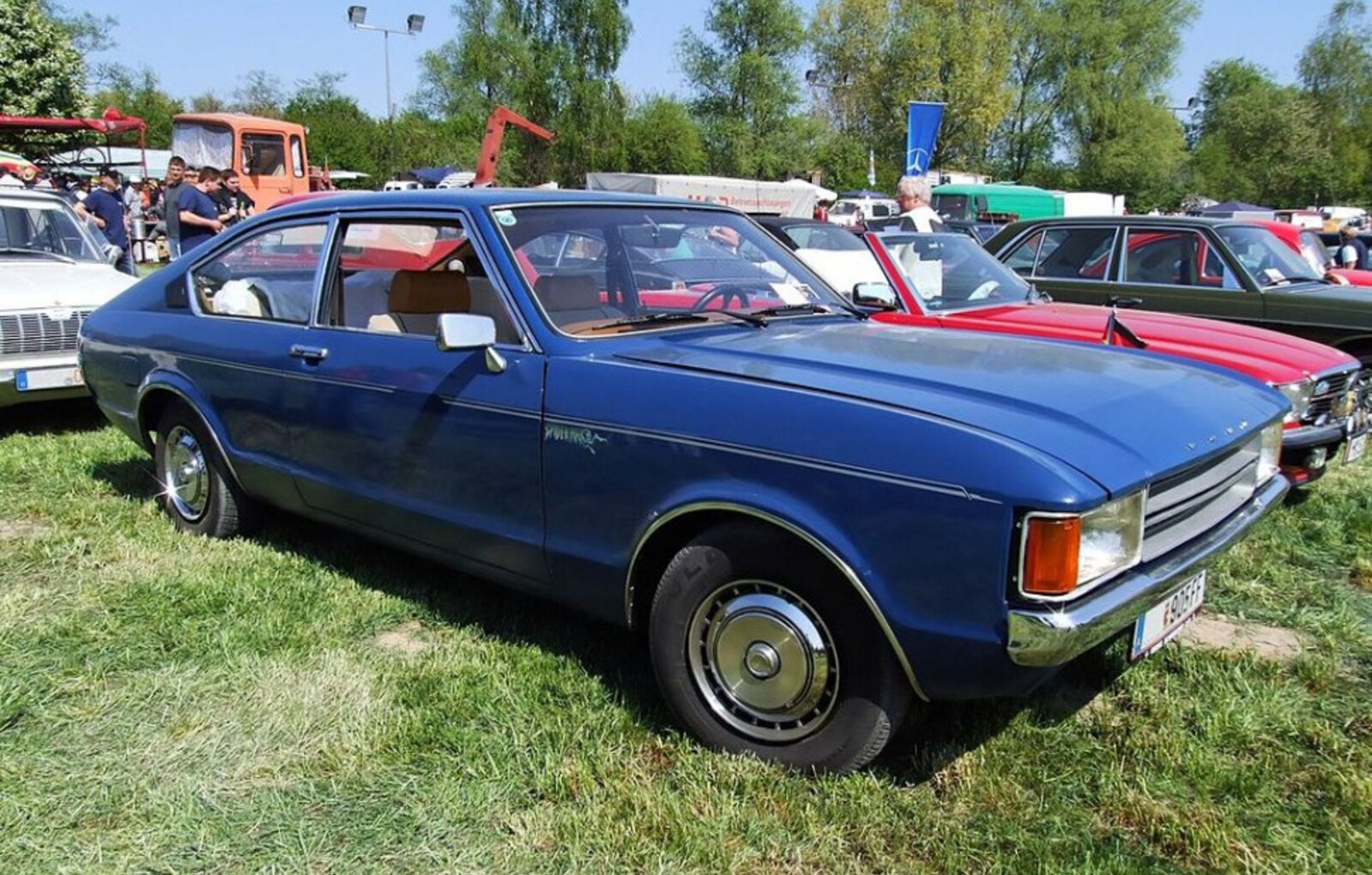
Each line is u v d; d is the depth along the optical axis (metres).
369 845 2.46
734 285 3.74
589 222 3.56
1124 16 57.69
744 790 2.64
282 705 3.08
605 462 2.87
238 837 2.49
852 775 2.66
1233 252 7.36
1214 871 2.39
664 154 52.12
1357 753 2.89
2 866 2.37
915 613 2.38
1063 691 3.23
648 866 2.38
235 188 13.20
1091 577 2.31
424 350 3.37
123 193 19.09
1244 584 4.20
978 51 53.72
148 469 5.61
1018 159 61.69
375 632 3.62
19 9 29.84
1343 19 62.59
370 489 3.59
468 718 3.01
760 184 28.98
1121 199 38.97
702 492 2.67
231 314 4.19
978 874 2.37
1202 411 2.78
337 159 55.69
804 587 2.58
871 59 55.53
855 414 2.49
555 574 3.10
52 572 4.12
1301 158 61.12
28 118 23.83
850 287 5.97
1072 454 2.32
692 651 2.81
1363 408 5.41
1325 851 2.44
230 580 4.01
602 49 48.34
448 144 53.78
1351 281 8.93
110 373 4.77
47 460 5.75
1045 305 6.01
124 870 2.36
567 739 2.89
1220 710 3.07
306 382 3.74
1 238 7.07
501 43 47.75
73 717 3.02
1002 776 2.74
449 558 3.46
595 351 3.06
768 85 53.38
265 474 4.04
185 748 2.86
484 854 2.43
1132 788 2.69
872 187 39.31
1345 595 4.12
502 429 3.11
